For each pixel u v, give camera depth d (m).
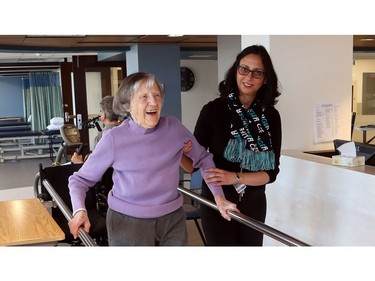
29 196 6.11
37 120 11.20
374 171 2.46
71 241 2.96
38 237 2.01
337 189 2.62
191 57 8.95
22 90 13.49
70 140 6.05
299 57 3.36
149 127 1.69
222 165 2.14
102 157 1.71
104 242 2.95
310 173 2.86
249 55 2.02
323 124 3.49
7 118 13.29
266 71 2.03
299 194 3.00
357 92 10.03
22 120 13.21
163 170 1.74
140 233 1.74
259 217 2.21
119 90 1.72
